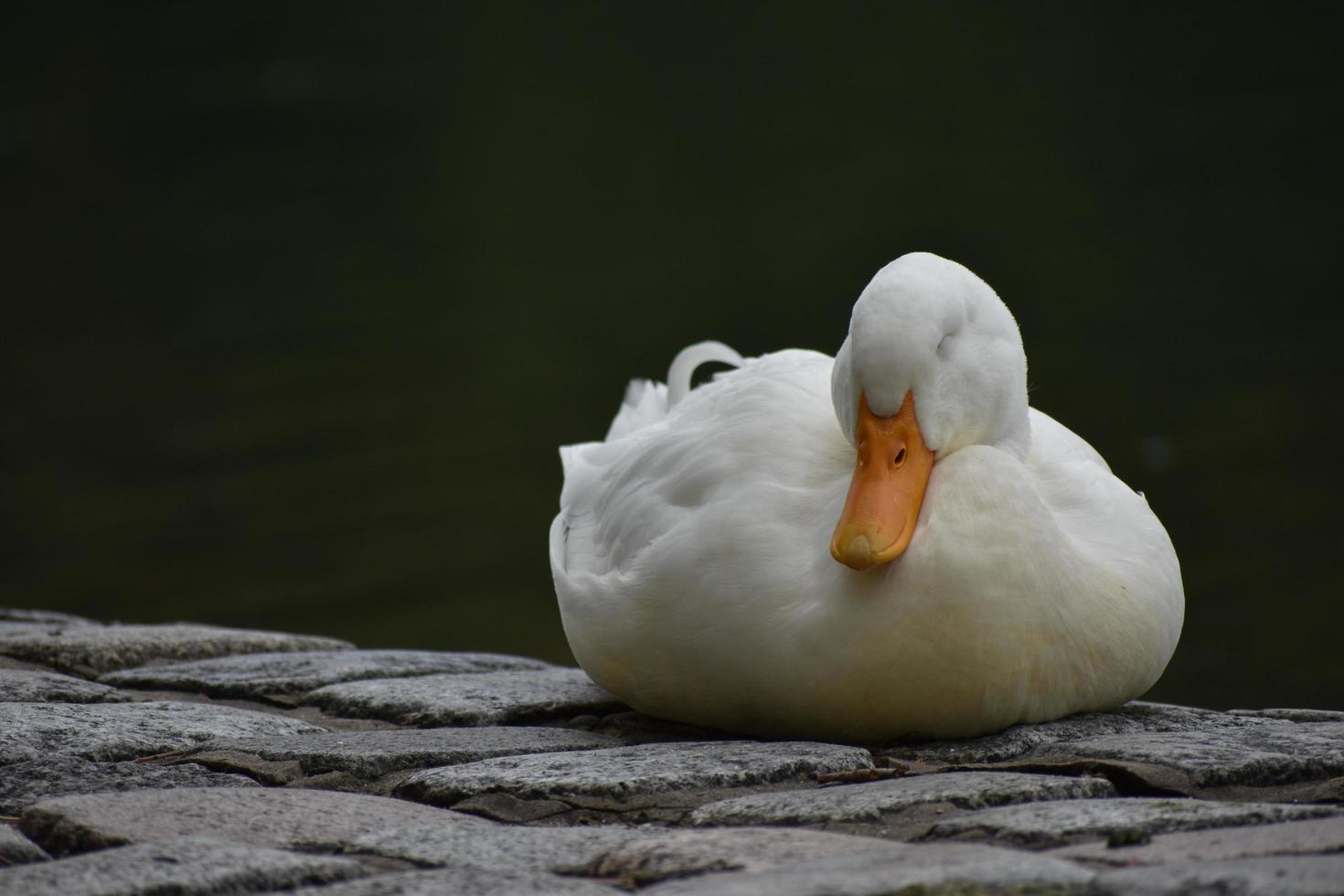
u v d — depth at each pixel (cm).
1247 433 1747
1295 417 1798
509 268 2616
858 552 430
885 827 361
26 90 3834
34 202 2983
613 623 491
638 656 487
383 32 4334
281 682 586
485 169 3194
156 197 3009
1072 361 2064
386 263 2653
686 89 3803
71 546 1547
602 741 475
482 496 1664
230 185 3100
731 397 520
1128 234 2598
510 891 309
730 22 4428
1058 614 445
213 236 2789
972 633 436
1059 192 2855
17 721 488
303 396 2027
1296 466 1630
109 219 2872
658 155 3294
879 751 455
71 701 554
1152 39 4000
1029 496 444
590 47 4175
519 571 1451
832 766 423
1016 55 3956
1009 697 448
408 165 3250
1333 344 2078
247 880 323
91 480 1750
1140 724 478
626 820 382
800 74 3897
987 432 471
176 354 2220
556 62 4047
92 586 1440
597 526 545
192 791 395
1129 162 3005
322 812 378
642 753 435
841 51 4097
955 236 2631
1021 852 318
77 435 1903
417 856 346
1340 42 3825
